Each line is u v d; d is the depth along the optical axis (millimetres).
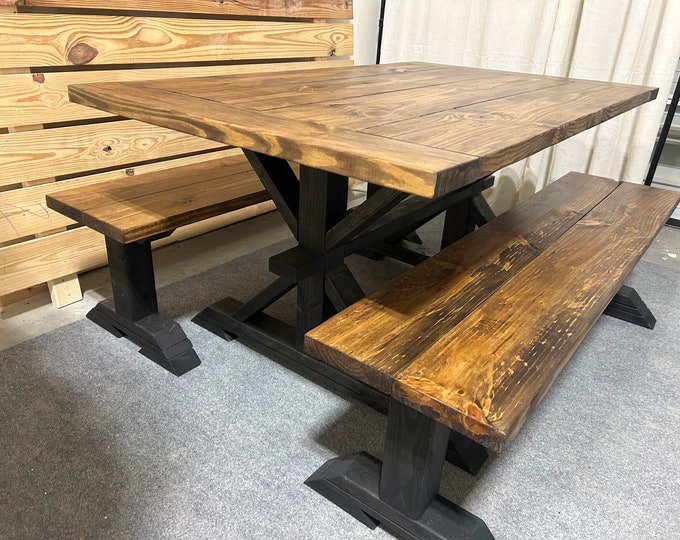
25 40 1604
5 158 1644
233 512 1149
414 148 908
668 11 2289
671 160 3057
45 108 1710
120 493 1179
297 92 1435
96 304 1912
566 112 1350
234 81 1577
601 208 1770
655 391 1595
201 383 1539
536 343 987
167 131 2098
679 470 1317
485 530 1080
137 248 1561
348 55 2867
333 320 1047
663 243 2648
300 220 1458
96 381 1521
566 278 1252
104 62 1821
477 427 798
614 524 1164
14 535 1078
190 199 1563
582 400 1541
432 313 1082
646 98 1858
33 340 1692
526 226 1580
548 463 1319
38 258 1785
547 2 2512
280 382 1563
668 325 1945
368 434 1394
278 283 1565
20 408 1405
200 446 1318
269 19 2436
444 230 2279
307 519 1146
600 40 2504
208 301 1970
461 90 1641
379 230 1652
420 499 1052
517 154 996
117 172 1994
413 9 2988
